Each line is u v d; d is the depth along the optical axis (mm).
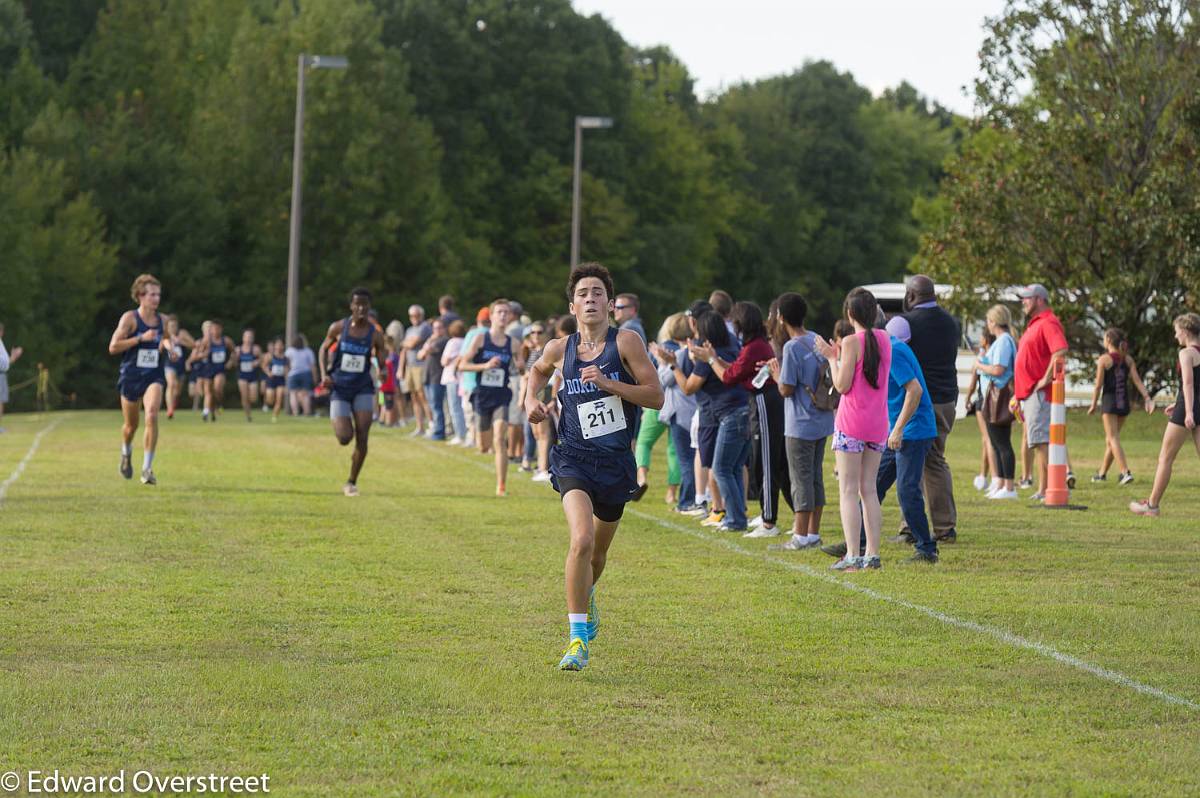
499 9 94750
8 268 66688
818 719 9125
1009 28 44344
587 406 10656
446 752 8227
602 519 10953
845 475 15391
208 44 86688
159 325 23156
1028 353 22609
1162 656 11078
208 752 8180
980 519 20203
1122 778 7910
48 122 73062
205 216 77312
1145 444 36156
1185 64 42531
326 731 8648
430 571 14930
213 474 25734
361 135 78938
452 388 34000
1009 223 44625
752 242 121375
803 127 128750
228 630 11664
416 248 83750
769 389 17906
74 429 39969
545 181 93312
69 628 11648
